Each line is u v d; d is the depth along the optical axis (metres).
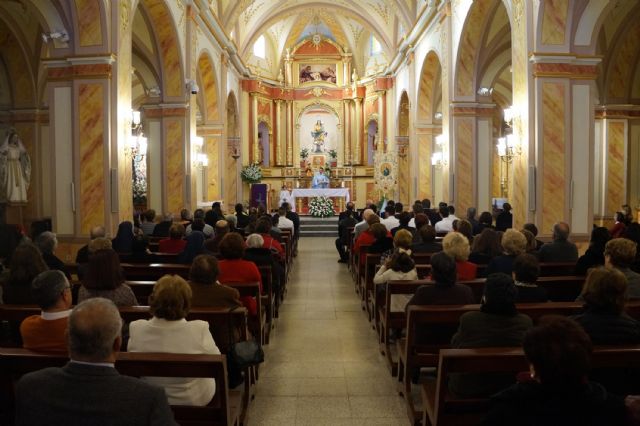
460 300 4.31
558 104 8.84
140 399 1.96
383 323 5.88
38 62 14.17
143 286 5.34
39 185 14.54
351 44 27.84
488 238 6.48
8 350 2.89
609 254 4.39
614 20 13.65
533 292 4.11
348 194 24.48
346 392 4.83
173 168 13.41
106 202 9.08
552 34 8.77
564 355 1.87
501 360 2.80
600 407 1.90
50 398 1.94
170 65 13.15
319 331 6.91
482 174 13.73
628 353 2.71
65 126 9.18
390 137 24.86
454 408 3.12
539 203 8.88
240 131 23.91
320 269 12.20
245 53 22.89
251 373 4.68
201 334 3.18
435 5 14.95
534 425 1.90
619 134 14.80
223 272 5.41
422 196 18.98
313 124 29.09
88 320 2.01
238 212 12.88
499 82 21.38
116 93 9.12
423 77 17.98
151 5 11.72
